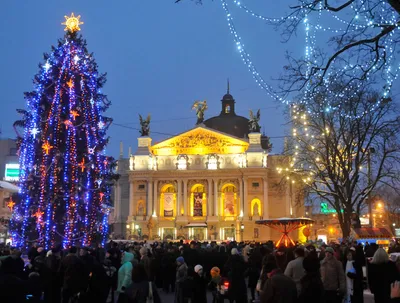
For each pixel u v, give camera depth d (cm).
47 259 2314
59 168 3862
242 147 12838
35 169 3934
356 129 5519
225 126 14312
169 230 12775
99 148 4147
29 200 3909
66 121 3888
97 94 4191
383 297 1641
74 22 4216
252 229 12344
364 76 1919
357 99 4719
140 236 12200
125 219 13475
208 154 12719
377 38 1706
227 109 14950
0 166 11181
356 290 2238
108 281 1998
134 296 1407
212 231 12562
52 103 3941
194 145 12975
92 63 4209
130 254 2216
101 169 4162
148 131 13400
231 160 12725
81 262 1914
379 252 1667
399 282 891
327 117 5634
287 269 1564
